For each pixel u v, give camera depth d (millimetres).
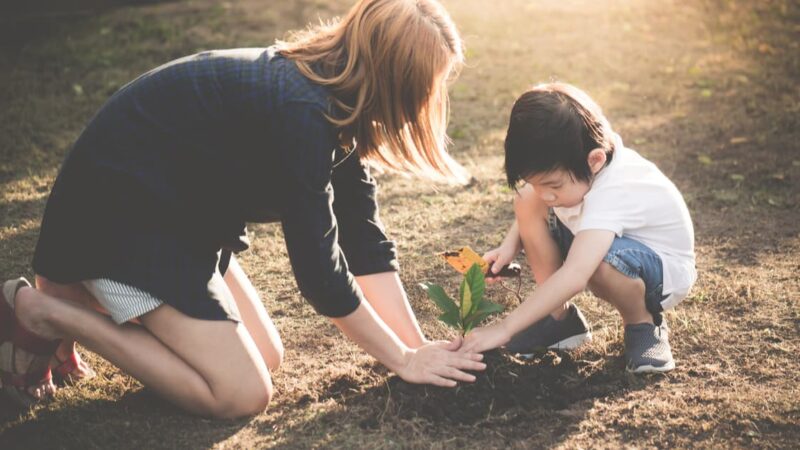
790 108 5172
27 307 2266
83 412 2342
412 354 2336
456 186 4172
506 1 7973
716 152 4527
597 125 2324
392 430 2207
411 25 2074
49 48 6277
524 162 2287
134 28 6734
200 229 2230
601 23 7316
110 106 2221
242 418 2299
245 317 2527
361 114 2135
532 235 2568
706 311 2891
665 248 2475
